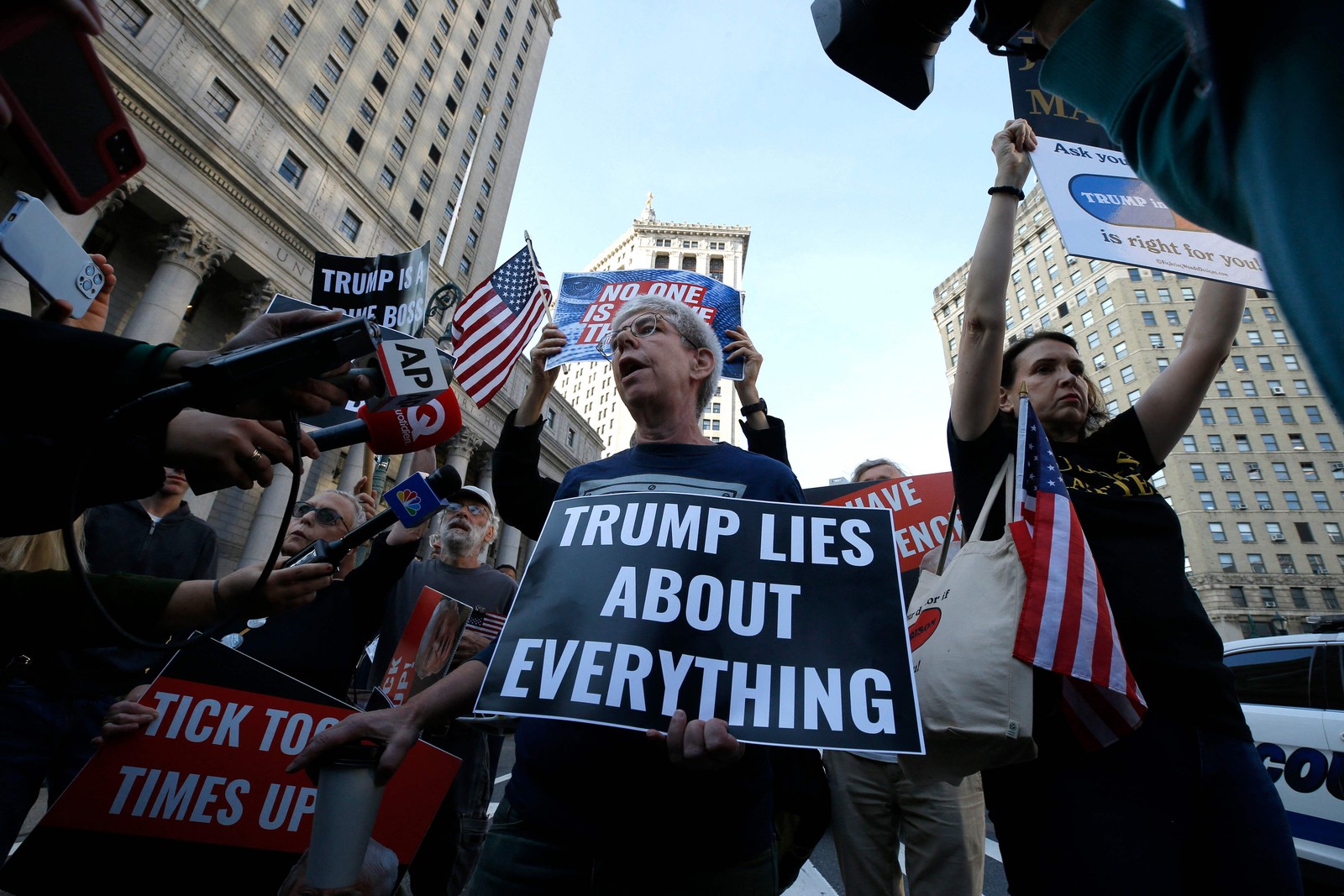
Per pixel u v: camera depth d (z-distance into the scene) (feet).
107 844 5.59
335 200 76.79
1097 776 4.50
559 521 4.68
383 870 4.52
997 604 4.42
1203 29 1.41
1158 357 132.36
